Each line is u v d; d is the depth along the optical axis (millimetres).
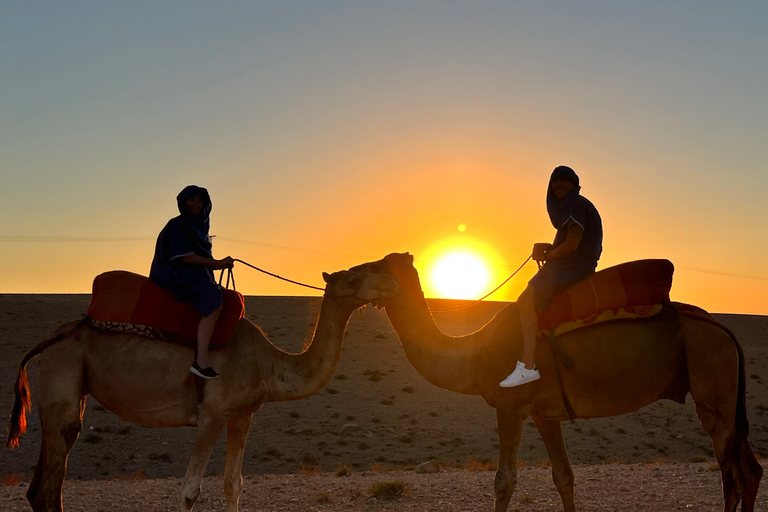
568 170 8562
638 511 9773
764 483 11312
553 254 8375
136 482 14250
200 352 8227
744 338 82875
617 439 43125
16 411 8664
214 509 10805
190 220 8617
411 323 8828
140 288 8492
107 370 8312
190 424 8445
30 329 62938
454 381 8672
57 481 8203
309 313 80250
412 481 13188
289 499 11484
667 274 8500
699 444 43031
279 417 43250
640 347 8102
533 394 8336
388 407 46750
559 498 11008
